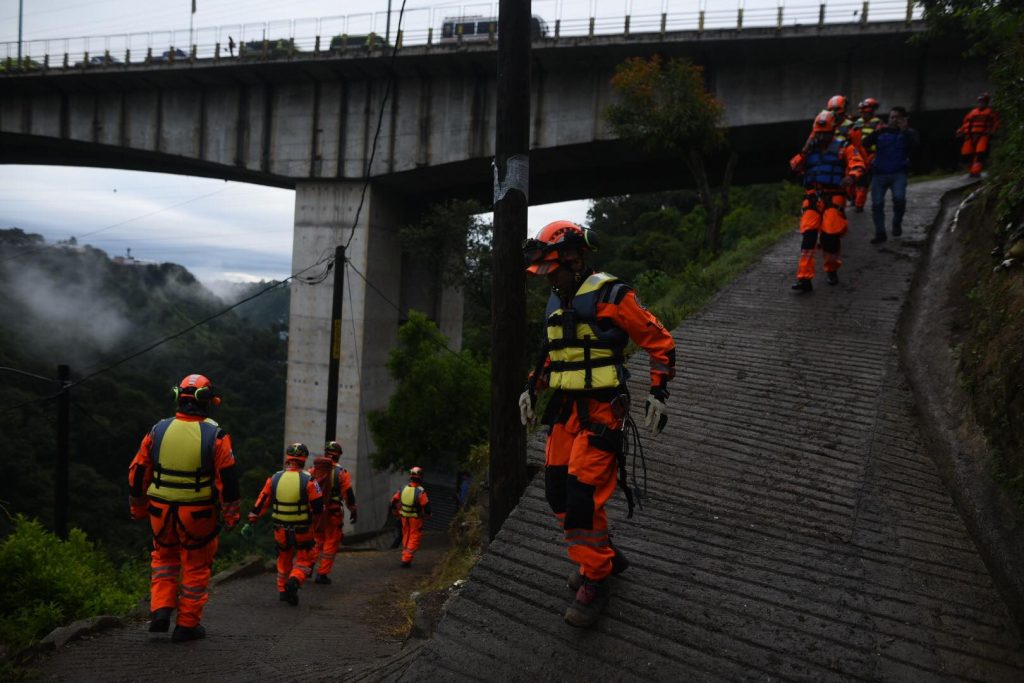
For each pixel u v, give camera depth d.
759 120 25.92
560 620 3.42
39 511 42.19
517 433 5.04
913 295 8.55
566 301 3.27
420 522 11.97
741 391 6.47
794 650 3.12
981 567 3.78
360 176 31.20
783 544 4.02
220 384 90.12
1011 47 6.92
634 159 30.30
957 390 5.88
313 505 7.59
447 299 37.66
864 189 12.47
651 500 4.57
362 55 28.47
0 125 37.16
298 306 32.41
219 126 33.12
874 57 24.58
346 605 7.74
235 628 5.89
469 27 28.67
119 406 61.16
